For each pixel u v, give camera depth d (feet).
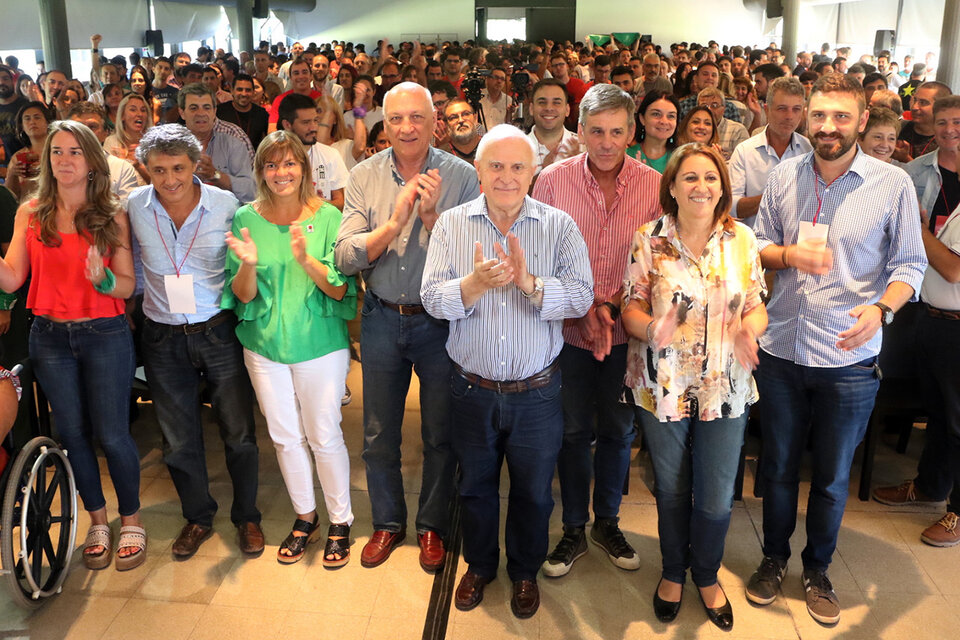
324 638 8.02
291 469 9.24
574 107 19.57
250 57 50.42
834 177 7.71
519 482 8.01
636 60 39.96
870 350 7.79
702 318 7.37
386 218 8.43
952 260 8.90
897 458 11.74
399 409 9.01
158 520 10.20
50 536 9.85
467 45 54.85
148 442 12.34
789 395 8.13
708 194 7.04
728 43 76.95
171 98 20.07
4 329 10.28
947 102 9.40
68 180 8.14
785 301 7.97
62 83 26.66
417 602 8.57
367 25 78.33
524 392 7.57
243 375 9.20
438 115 16.06
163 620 8.29
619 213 8.54
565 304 7.38
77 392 8.84
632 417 8.89
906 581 8.86
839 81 7.36
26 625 8.19
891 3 58.34
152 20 54.19
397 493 9.31
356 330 17.10
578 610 8.41
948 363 9.25
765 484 8.57
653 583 8.87
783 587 8.75
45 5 34.45
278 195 8.55
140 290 10.38
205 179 11.61
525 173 7.06
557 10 76.59
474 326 7.44
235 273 8.66
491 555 8.57
